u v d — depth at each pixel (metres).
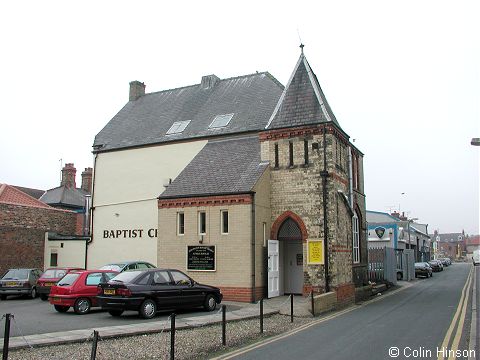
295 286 23.06
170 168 27.78
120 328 13.44
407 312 17.89
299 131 21.92
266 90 28.20
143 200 28.31
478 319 15.55
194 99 31.06
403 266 41.22
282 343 11.80
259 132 23.22
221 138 26.38
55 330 13.30
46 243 30.25
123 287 15.28
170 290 16.27
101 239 29.20
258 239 20.78
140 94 34.97
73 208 42.72
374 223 46.22
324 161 21.30
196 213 21.73
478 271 57.81
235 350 11.18
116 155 29.98
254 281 20.14
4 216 27.78
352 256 23.23
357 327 14.12
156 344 11.52
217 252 20.92
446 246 166.50
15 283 23.11
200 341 11.91
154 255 27.36
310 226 21.17
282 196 21.94
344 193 22.91
